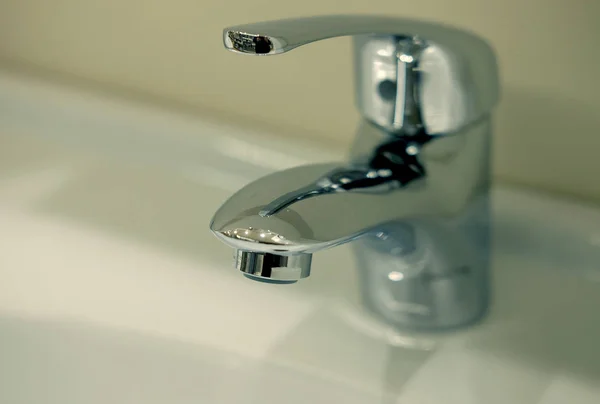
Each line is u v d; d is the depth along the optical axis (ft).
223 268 2.12
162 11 2.25
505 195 2.06
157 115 2.27
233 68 2.23
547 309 2.01
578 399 1.90
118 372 2.01
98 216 2.20
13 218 2.20
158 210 2.21
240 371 1.98
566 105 2.03
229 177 2.23
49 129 2.35
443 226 1.87
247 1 2.18
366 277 1.98
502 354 1.95
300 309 2.06
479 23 2.04
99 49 2.33
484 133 1.88
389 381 1.94
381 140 1.84
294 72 2.19
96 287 2.10
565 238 2.03
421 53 1.77
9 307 2.06
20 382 1.99
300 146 2.19
